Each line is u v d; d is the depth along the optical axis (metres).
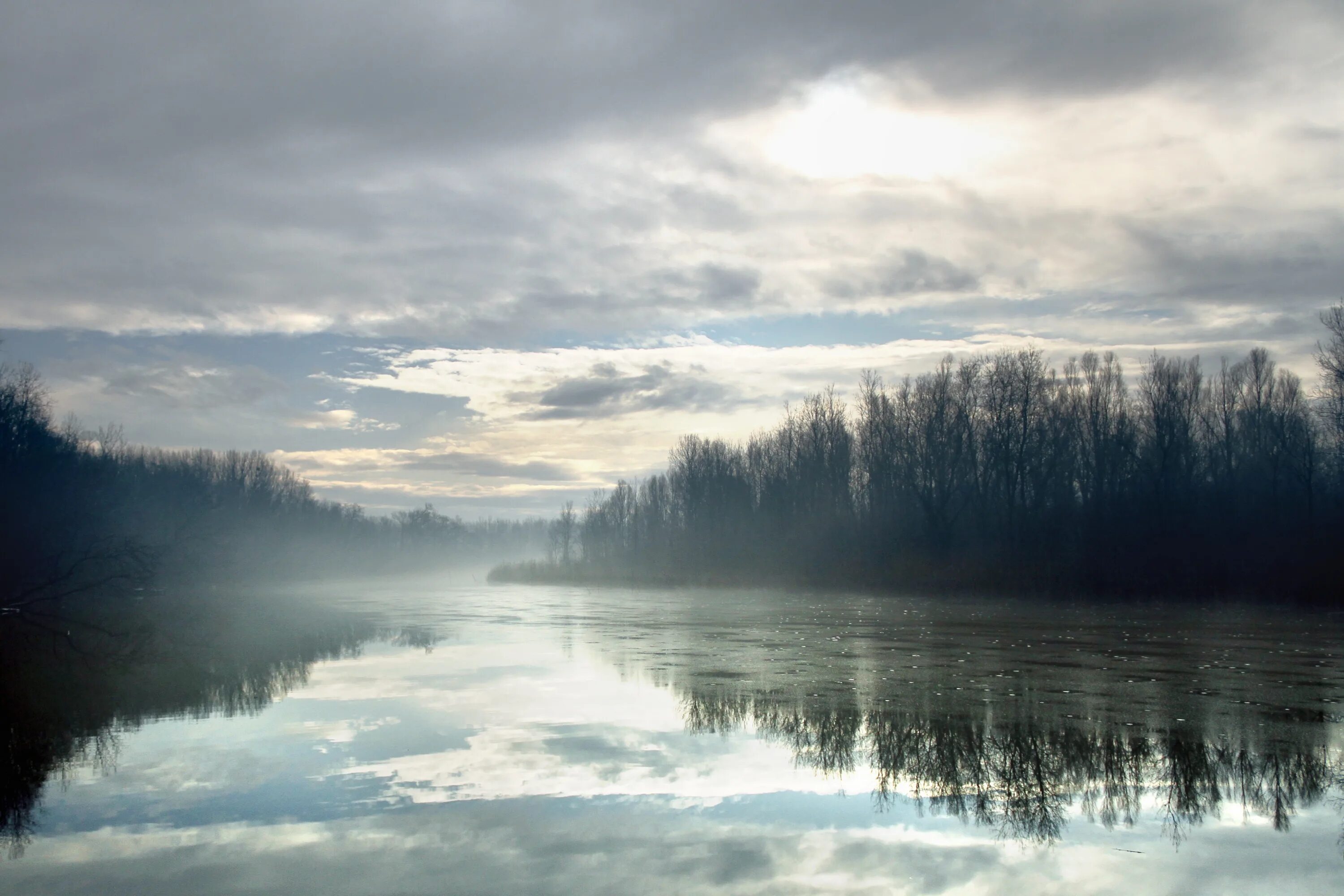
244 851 11.77
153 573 44.72
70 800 13.95
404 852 11.66
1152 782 14.43
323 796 14.02
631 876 10.82
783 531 83.56
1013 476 71.69
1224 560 55.12
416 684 24.62
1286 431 67.94
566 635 37.75
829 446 83.75
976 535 72.12
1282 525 58.53
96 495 53.22
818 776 14.83
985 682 23.73
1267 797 13.70
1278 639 33.75
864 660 28.25
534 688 23.59
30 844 12.05
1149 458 68.50
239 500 108.25
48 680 25.73
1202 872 10.90
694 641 34.69
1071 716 19.27
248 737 18.14
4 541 44.62
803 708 20.31
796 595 65.31
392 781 14.76
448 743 17.30
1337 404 56.94
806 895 10.30
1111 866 11.08
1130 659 28.19
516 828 12.48
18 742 17.92
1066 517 66.56
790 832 12.27
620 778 14.81
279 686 24.45
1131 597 54.19
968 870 10.98
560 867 11.10
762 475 93.38
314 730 18.67
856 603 57.06
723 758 16.02
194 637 37.91
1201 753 16.12
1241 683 23.42
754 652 30.83
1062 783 14.38
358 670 27.41
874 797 13.75
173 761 16.25
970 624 41.03
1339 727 18.08
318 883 10.70
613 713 20.06
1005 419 72.19
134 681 25.59
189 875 11.00
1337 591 49.44
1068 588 57.03
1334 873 10.84
